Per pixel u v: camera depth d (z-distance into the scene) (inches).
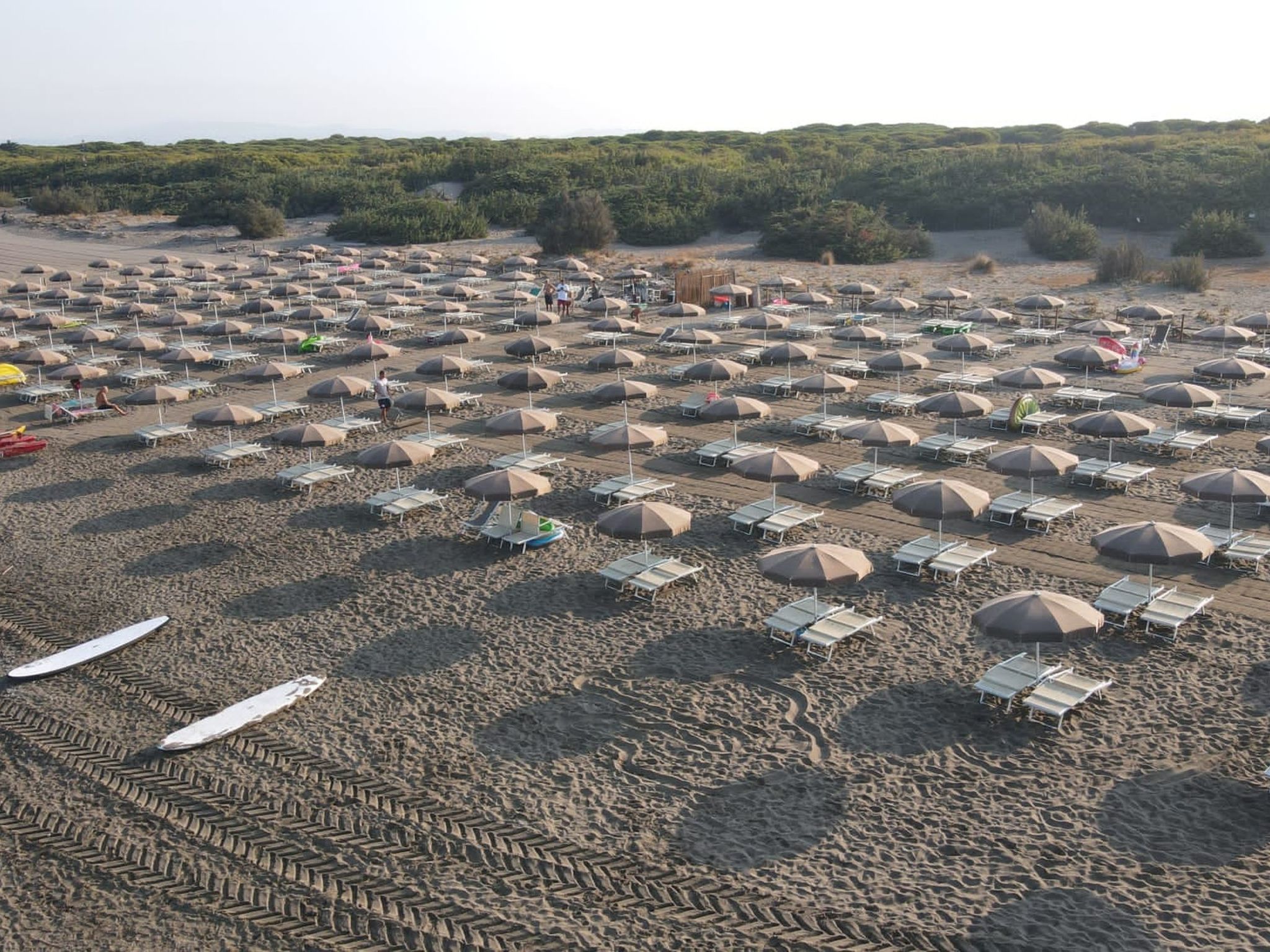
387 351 1227.9
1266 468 900.6
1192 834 452.1
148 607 710.5
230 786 513.0
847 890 428.5
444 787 505.7
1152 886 422.9
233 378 1368.1
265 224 3058.6
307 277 2258.9
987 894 422.6
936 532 786.2
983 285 1983.3
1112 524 787.4
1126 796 479.5
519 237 2947.8
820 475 922.7
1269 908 408.5
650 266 2367.1
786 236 2470.5
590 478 936.9
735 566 740.7
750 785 499.8
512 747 537.3
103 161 4594.0
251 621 685.9
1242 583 678.5
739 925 411.2
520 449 1028.5
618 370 1347.2
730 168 3516.2
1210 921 402.9
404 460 812.6
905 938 401.4
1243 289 1803.6
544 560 764.6
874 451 982.4
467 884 438.9
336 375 1362.0
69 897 440.8
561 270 2285.9
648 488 877.8
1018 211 2664.9
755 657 618.2
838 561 604.4
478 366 1365.7
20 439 1051.3
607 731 548.4
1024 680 558.6
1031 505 799.1
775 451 783.1
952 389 1195.9
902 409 1124.5
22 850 471.8
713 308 1792.6
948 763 510.3
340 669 621.3
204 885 444.8
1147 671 581.3
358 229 2950.3
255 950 406.6
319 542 810.2
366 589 727.1
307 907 428.8
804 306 1744.6
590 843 462.6
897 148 3922.2
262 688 602.9
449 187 3641.7
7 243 3016.7
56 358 1263.5
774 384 1202.0
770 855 450.9
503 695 586.9
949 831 461.7
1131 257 1920.5
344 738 550.3
